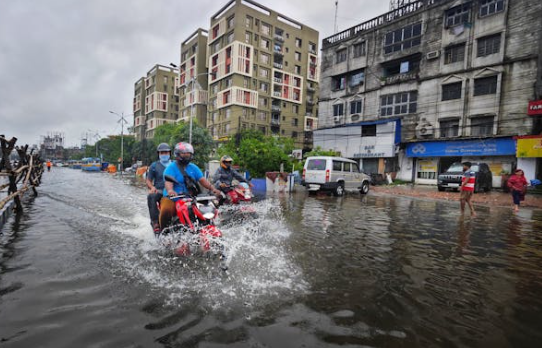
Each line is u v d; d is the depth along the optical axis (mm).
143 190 14109
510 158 19734
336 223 6965
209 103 52656
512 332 2414
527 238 5812
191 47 58500
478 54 21250
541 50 18328
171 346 2104
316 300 2873
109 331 2271
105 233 5289
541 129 18359
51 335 2213
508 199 13789
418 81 24297
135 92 91062
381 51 27281
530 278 3633
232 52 46406
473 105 21328
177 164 4688
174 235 4355
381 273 3688
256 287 3113
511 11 19766
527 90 19047
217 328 2332
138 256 4008
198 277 3326
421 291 3184
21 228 5609
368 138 26656
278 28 51156
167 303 2711
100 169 52312
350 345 2176
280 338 2227
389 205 10961
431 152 23094
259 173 16312
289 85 52812
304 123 55188
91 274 3357
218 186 6910
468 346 2209
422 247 5000
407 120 24922
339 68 30844
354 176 15086
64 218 6684
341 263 4020
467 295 3111
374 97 27484
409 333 2363
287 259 4094
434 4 23625
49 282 3129
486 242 5438
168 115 75312
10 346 2074
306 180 14172
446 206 11047
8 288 2980
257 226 6293
